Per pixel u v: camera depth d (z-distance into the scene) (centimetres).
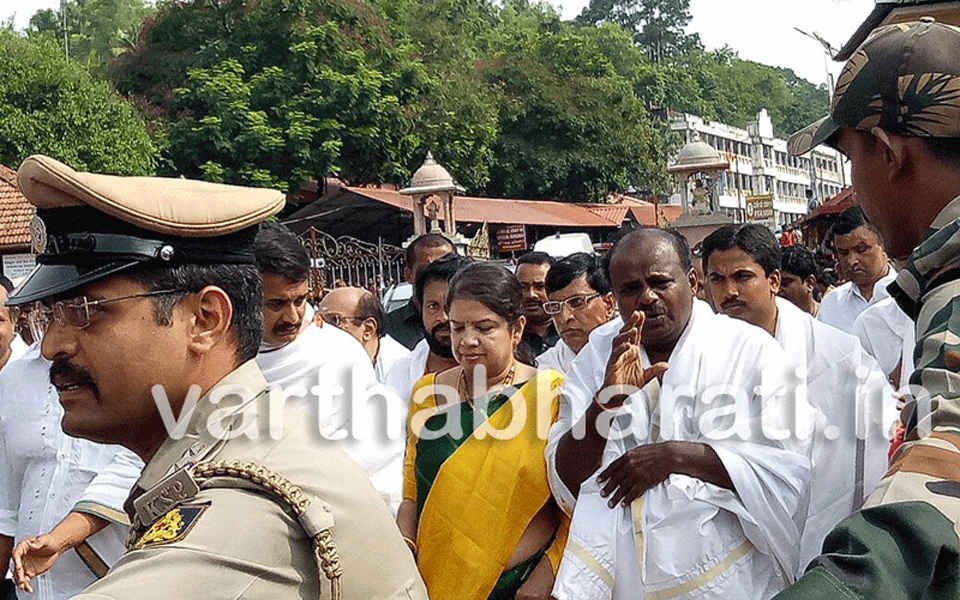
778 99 8369
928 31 162
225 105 2106
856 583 109
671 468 271
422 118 2464
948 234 148
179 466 151
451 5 3394
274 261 327
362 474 163
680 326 294
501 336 329
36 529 351
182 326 154
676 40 8025
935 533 112
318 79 2184
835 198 2123
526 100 2884
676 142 3944
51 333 153
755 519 267
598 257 450
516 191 2870
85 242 149
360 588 152
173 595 130
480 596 305
